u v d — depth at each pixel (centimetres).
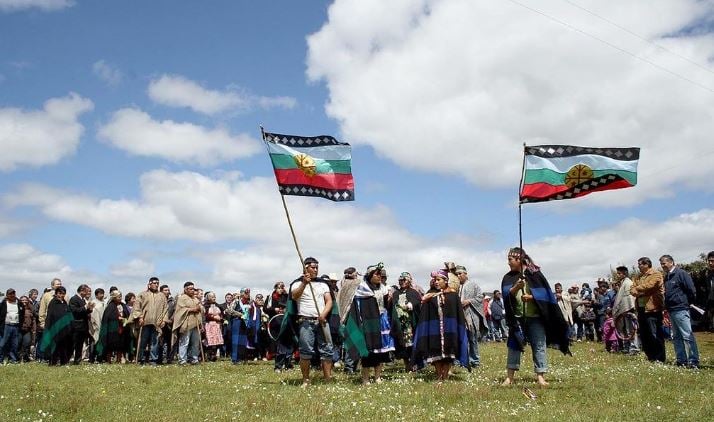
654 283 1386
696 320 1609
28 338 1953
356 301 1127
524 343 1043
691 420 705
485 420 714
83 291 1883
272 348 1712
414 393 939
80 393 1021
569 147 1069
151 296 1767
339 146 1183
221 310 2150
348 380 1165
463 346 1120
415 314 1335
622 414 746
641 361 1424
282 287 1678
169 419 768
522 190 1059
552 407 802
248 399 903
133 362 1892
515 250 1056
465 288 1413
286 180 1145
